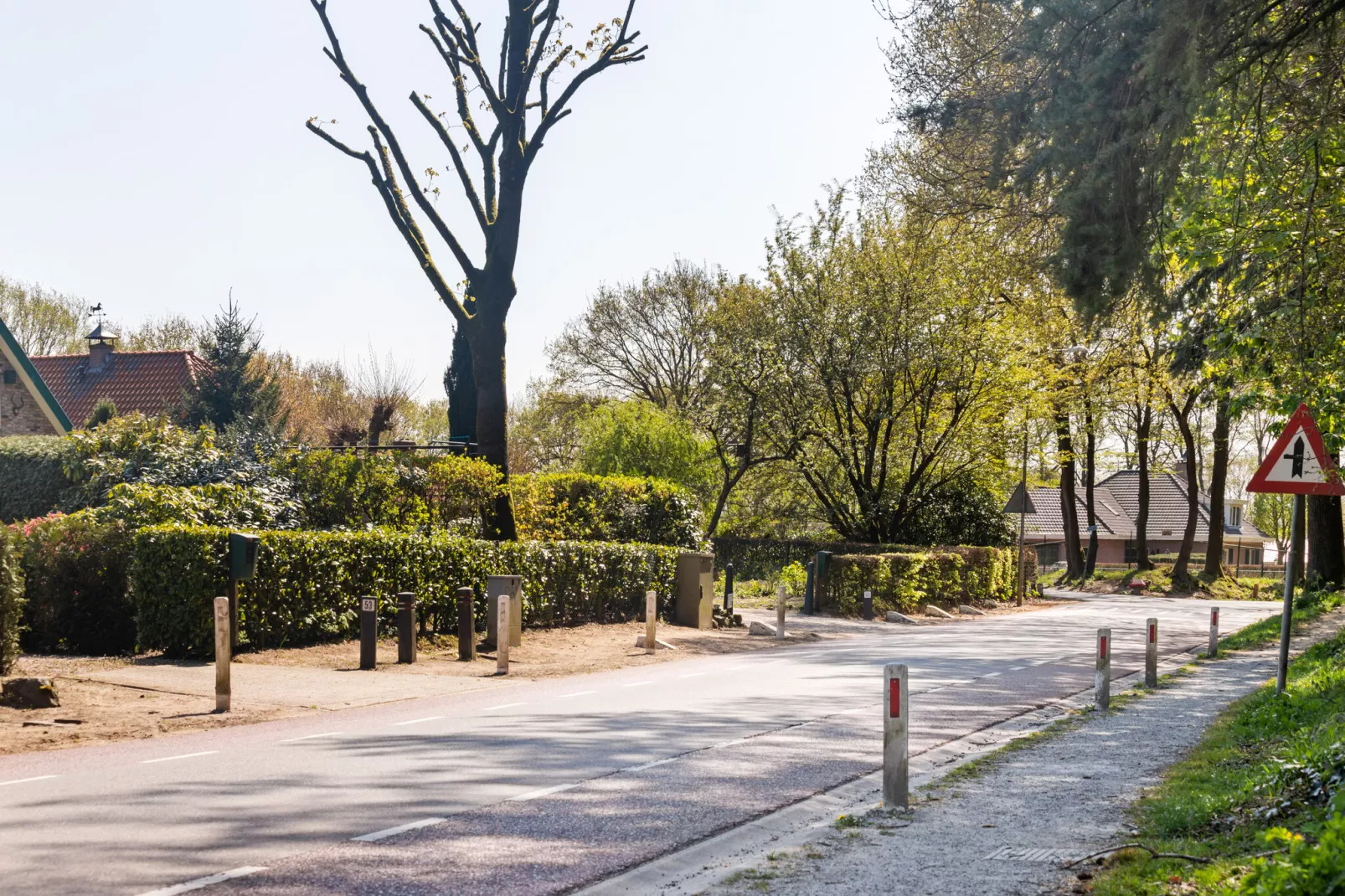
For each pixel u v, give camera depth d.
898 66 14.77
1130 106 9.66
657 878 6.03
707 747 9.75
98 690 12.10
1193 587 48.31
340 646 16.23
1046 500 83.75
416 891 5.68
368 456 22.53
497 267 23.03
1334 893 4.25
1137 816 7.32
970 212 16.25
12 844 6.36
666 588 23.42
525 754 9.27
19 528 15.81
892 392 34.66
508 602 15.27
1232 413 13.78
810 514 39.06
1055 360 38.66
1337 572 31.48
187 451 21.75
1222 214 12.23
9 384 31.22
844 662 17.36
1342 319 13.02
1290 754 8.21
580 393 56.81
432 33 22.75
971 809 7.59
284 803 7.42
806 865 6.21
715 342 36.06
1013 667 17.08
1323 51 10.34
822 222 34.88
